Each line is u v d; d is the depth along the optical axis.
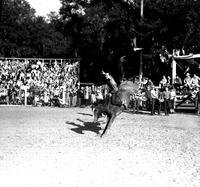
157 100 31.75
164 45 38.91
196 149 15.81
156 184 10.56
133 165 12.82
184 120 27.19
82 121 25.75
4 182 10.59
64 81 42.06
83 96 39.75
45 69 44.16
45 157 13.95
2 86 42.94
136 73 44.94
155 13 38.69
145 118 28.42
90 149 15.62
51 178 11.05
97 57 58.16
